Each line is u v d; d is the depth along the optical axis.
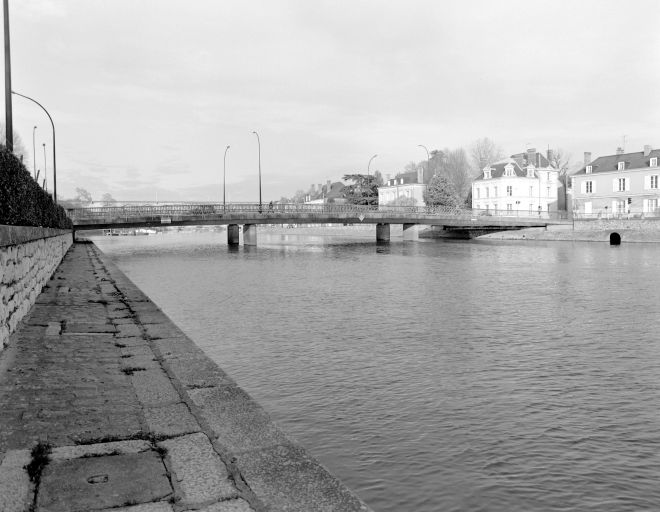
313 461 4.06
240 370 11.65
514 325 16.25
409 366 11.85
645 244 65.50
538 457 7.49
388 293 23.61
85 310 11.71
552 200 111.00
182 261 44.34
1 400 5.53
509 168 105.06
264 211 61.84
